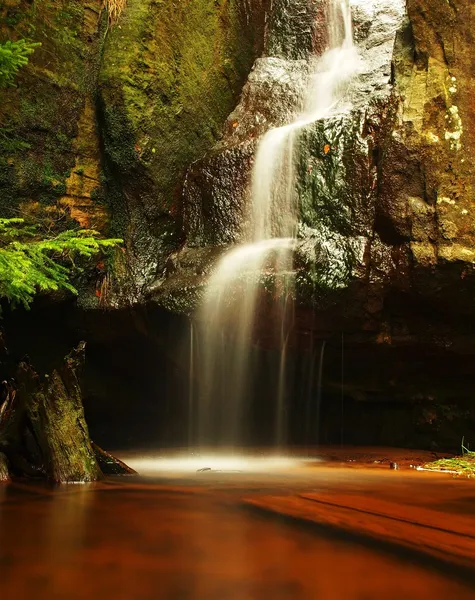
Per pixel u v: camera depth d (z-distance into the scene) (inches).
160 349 308.0
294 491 164.6
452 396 310.2
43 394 191.3
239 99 384.8
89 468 190.2
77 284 304.5
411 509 134.2
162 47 334.6
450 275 251.6
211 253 299.6
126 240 317.4
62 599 69.4
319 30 398.6
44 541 98.7
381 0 395.5
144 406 367.6
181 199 330.6
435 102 272.2
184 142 342.3
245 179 311.0
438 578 79.6
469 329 272.1
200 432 321.4
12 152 289.1
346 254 262.4
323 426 336.2
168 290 282.0
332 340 276.2
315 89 355.6
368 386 311.4
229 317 270.5
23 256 214.1
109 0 326.3
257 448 314.3
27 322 314.3
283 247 275.9
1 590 72.7
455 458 274.8
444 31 284.7
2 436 196.1
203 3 367.2
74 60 315.0
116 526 111.3
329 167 285.3
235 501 143.3
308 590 74.2
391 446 327.6
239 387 299.9
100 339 322.0
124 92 313.9
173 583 76.4
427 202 259.9
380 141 278.7
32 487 171.3
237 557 89.2
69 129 311.1
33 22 297.0
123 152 316.8
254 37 411.8
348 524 113.8
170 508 132.6
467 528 111.5
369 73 342.3
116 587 74.4
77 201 312.0
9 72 222.2
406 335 274.1
